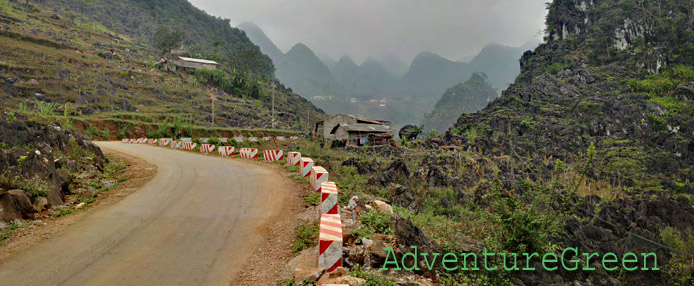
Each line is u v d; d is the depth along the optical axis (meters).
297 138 83.50
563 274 14.98
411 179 29.69
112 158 27.58
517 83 119.62
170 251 9.34
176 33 184.00
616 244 23.09
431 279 8.94
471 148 62.38
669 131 68.06
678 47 97.62
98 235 10.53
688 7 109.69
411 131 83.06
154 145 49.66
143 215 12.69
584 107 78.25
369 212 12.02
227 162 28.48
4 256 8.83
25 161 13.70
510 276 11.09
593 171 49.56
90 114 76.00
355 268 8.12
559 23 131.25
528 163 52.53
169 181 19.36
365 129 68.19
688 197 46.34
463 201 26.08
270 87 182.25
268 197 15.48
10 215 11.17
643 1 117.25
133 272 8.06
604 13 123.88
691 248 24.59
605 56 107.44
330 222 8.55
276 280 7.58
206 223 11.79
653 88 84.50
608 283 15.81
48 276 7.80
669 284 20.23
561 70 108.12
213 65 157.25
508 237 12.30
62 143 22.77
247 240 10.20
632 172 54.34
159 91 110.25
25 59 98.75
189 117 92.94
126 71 116.62
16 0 187.00
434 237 11.21
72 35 152.12
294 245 9.60
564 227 21.36
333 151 56.69
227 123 101.38
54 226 11.27
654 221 31.22
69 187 15.73
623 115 72.69
